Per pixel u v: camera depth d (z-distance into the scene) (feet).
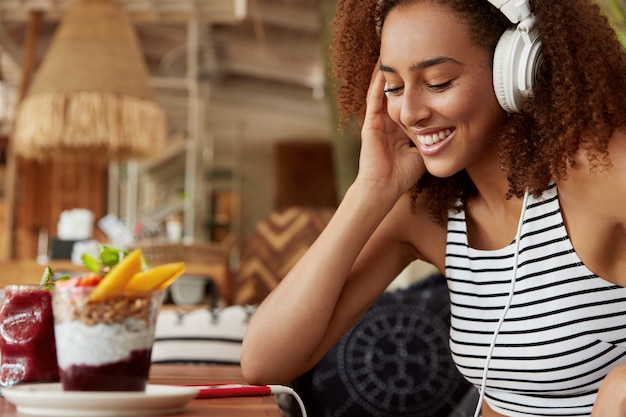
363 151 4.18
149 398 2.44
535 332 3.92
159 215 30.17
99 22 10.76
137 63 11.00
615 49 3.70
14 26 25.55
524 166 3.76
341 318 4.37
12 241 14.16
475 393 5.87
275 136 49.83
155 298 2.60
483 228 4.17
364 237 4.14
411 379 6.04
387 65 3.74
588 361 3.85
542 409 4.04
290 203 50.24
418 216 4.45
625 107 3.61
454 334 4.25
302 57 34.19
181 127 44.04
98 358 2.50
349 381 6.05
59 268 10.37
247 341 4.19
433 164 3.81
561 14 3.61
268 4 28.66
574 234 3.84
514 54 3.58
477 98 3.67
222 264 9.93
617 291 3.79
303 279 4.13
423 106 3.70
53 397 2.36
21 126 10.87
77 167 30.37
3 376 3.17
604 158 3.54
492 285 4.06
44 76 10.72
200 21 14.10
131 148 11.51
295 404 4.95
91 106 10.46
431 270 6.98
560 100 3.60
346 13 4.41
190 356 6.13
